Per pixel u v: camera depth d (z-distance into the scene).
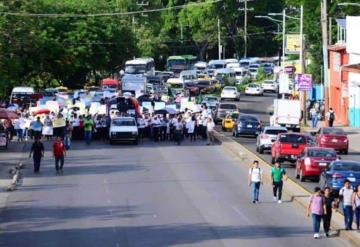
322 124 95.06
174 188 51.06
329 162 52.28
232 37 178.00
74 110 82.62
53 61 116.69
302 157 54.06
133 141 75.81
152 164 62.06
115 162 63.12
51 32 116.69
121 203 45.78
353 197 37.50
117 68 135.12
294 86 106.00
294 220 41.12
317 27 116.69
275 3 176.50
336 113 102.69
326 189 36.91
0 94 95.19
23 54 110.88
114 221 40.62
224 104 97.06
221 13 175.88
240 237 36.75
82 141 78.62
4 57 97.56
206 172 58.12
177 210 43.69
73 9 122.62
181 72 156.50
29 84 116.81
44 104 91.56
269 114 105.25
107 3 143.50
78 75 126.94
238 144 74.81
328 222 36.81
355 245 34.84
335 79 103.00
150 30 174.38
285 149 60.69
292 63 127.44
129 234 37.38
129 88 113.31
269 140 67.44
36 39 104.19
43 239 36.44
